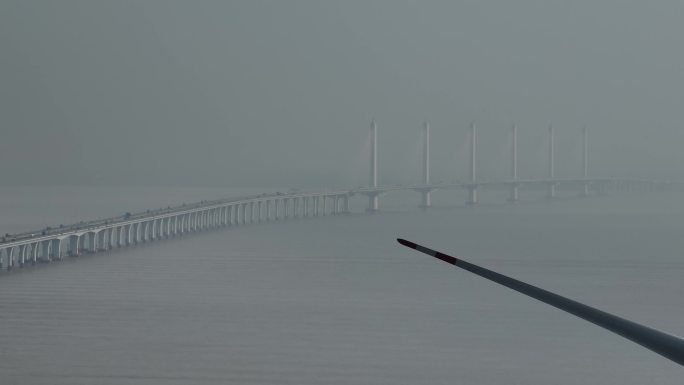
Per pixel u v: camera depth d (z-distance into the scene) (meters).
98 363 160.62
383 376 153.25
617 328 27.50
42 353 167.88
